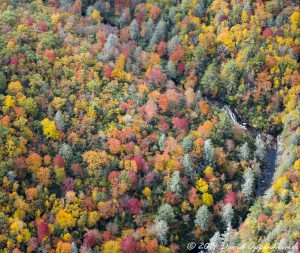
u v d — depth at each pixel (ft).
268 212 454.81
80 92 549.95
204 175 503.61
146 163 499.92
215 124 546.67
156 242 449.89
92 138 516.32
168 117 551.59
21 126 498.28
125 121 531.91
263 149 540.52
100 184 486.79
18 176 473.67
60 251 435.53
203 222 469.57
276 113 577.43
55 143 501.97
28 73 546.26
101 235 454.40
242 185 502.38
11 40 561.43
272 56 595.47
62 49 580.71
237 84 590.96
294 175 479.82
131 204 472.85
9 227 438.40
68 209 462.60
